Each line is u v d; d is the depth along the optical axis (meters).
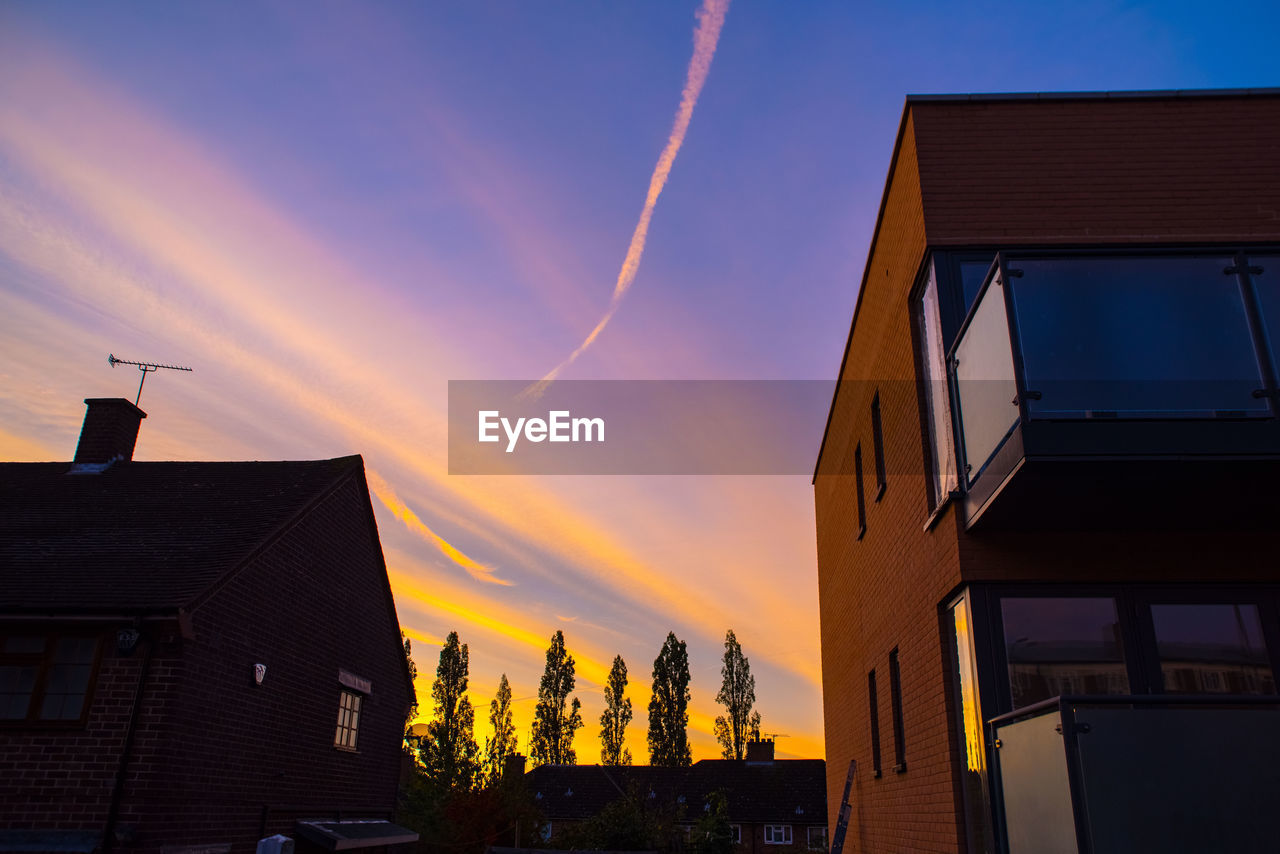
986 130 8.27
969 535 6.90
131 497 15.05
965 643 7.07
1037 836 4.57
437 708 47.59
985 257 7.82
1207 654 6.52
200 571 11.88
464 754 28.27
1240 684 6.42
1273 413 5.43
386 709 17.77
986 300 6.24
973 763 6.84
